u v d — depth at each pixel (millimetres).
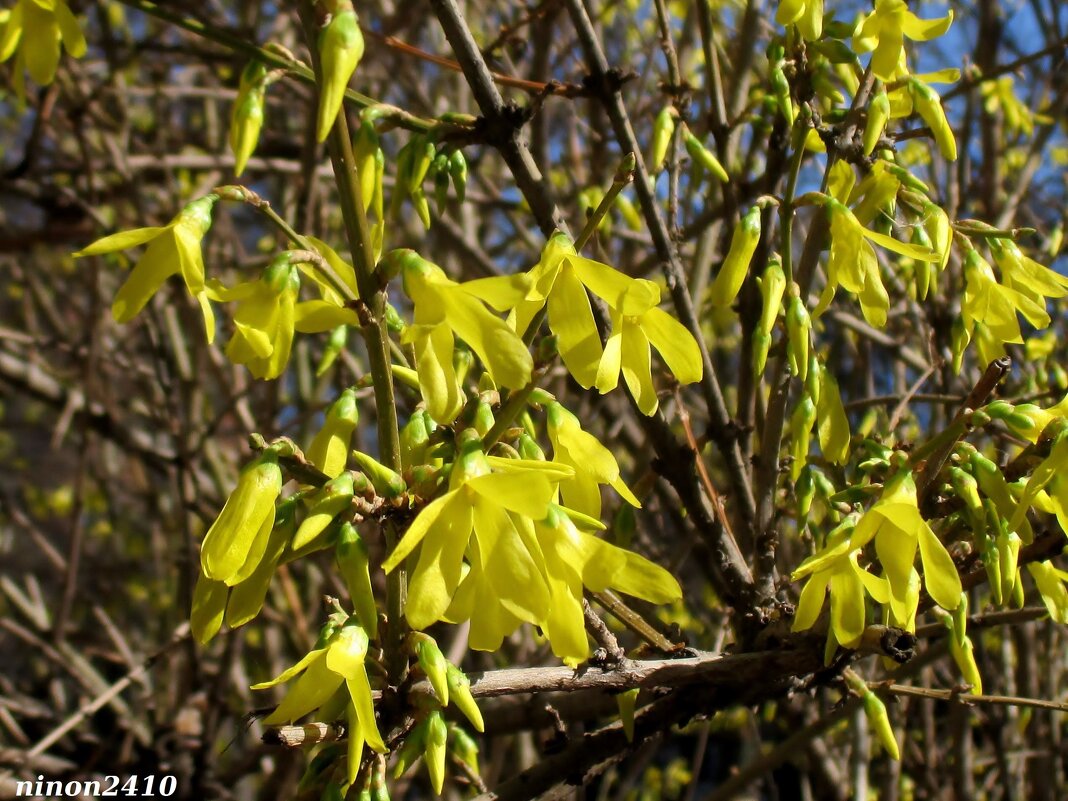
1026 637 3480
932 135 1847
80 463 4145
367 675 1419
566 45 3426
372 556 3516
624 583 1302
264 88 1546
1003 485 1496
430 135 1797
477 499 1314
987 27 3508
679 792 5879
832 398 1774
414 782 4359
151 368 5328
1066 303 3777
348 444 1589
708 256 2818
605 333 1911
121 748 4145
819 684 1831
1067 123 3895
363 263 1364
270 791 3316
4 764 3535
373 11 4531
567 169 3746
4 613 6004
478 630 1303
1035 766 3750
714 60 2295
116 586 5797
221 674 3717
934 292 2660
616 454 4191
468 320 1301
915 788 4301
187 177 4992
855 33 1796
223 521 1324
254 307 1410
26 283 5539
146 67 5336
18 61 1759
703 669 1613
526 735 3850
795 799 4762
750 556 2178
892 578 1459
